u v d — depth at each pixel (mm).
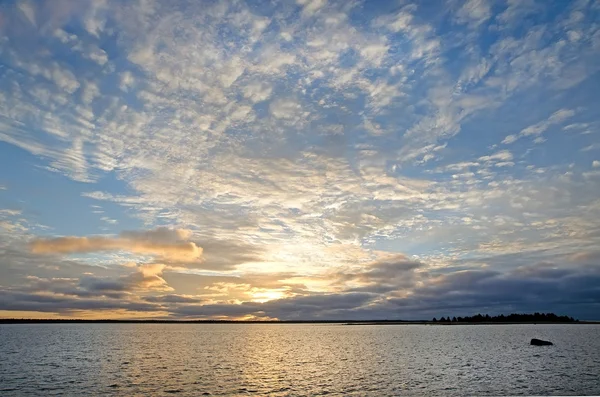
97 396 45125
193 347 113438
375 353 93688
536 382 52500
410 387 50125
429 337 162750
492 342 124062
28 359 78625
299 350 104438
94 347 108562
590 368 63812
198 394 46469
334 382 53875
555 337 150625
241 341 146750
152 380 54906
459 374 59438
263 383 53281
